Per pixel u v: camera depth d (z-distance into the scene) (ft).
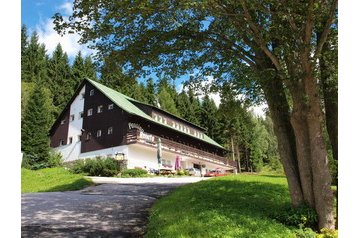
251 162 224.53
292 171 38.04
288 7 33.30
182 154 147.95
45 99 156.56
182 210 38.40
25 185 85.61
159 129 147.54
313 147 35.40
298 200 36.50
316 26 36.91
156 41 43.32
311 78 35.35
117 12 35.50
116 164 113.70
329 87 38.68
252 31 38.09
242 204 40.81
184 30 43.06
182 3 32.76
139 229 35.86
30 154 136.36
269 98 40.98
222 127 220.64
